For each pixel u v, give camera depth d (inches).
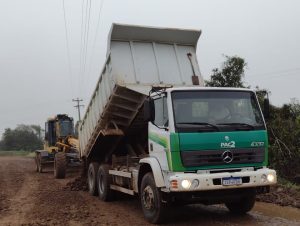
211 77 823.7
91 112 515.8
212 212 386.0
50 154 922.1
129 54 424.2
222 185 313.4
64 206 437.4
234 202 370.9
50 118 963.3
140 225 339.0
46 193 545.0
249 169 329.4
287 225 323.0
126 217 374.0
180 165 316.8
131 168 402.3
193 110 331.6
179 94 333.4
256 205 413.7
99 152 534.6
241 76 815.7
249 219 350.3
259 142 333.7
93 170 517.3
